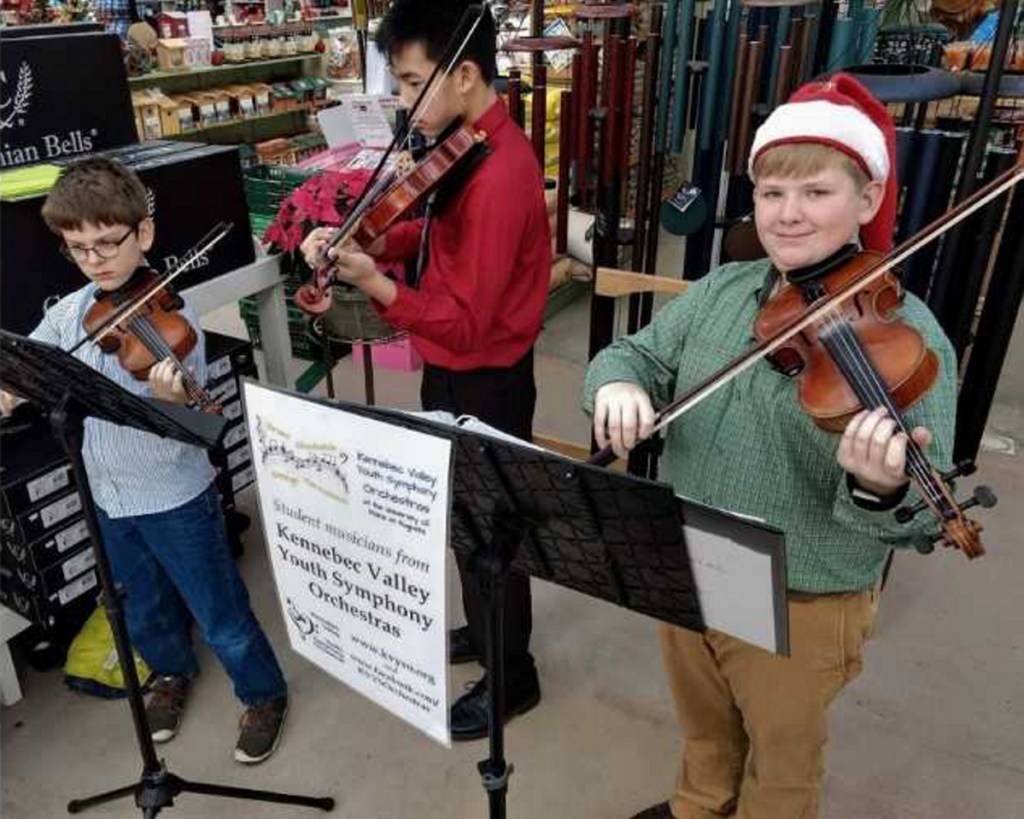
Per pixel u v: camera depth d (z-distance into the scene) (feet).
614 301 7.41
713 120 6.82
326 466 3.19
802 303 3.36
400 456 2.96
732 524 2.67
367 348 8.21
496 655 3.33
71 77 6.36
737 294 3.71
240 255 7.18
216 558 5.36
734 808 4.78
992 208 5.74
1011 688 6.29
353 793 5.60
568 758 5.81
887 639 6.76
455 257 4.78
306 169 9.14
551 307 12.88
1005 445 9.42
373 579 3.31
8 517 5.66
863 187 3.21
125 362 4.74
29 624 6.19
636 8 6.92
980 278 6.04
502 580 3.17
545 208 5.05
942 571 7.52
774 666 3.73
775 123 3.22
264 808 5.50
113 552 5.43
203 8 15.47
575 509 2.99
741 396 3.48
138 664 6.37
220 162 6.77
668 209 7.14
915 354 3.11
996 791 5.49
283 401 3.21
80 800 5.48
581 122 7.21
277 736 5.92
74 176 4.60
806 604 3.59
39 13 11.53
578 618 7.10
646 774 5.67
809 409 3.19
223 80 16.02
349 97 9.32
